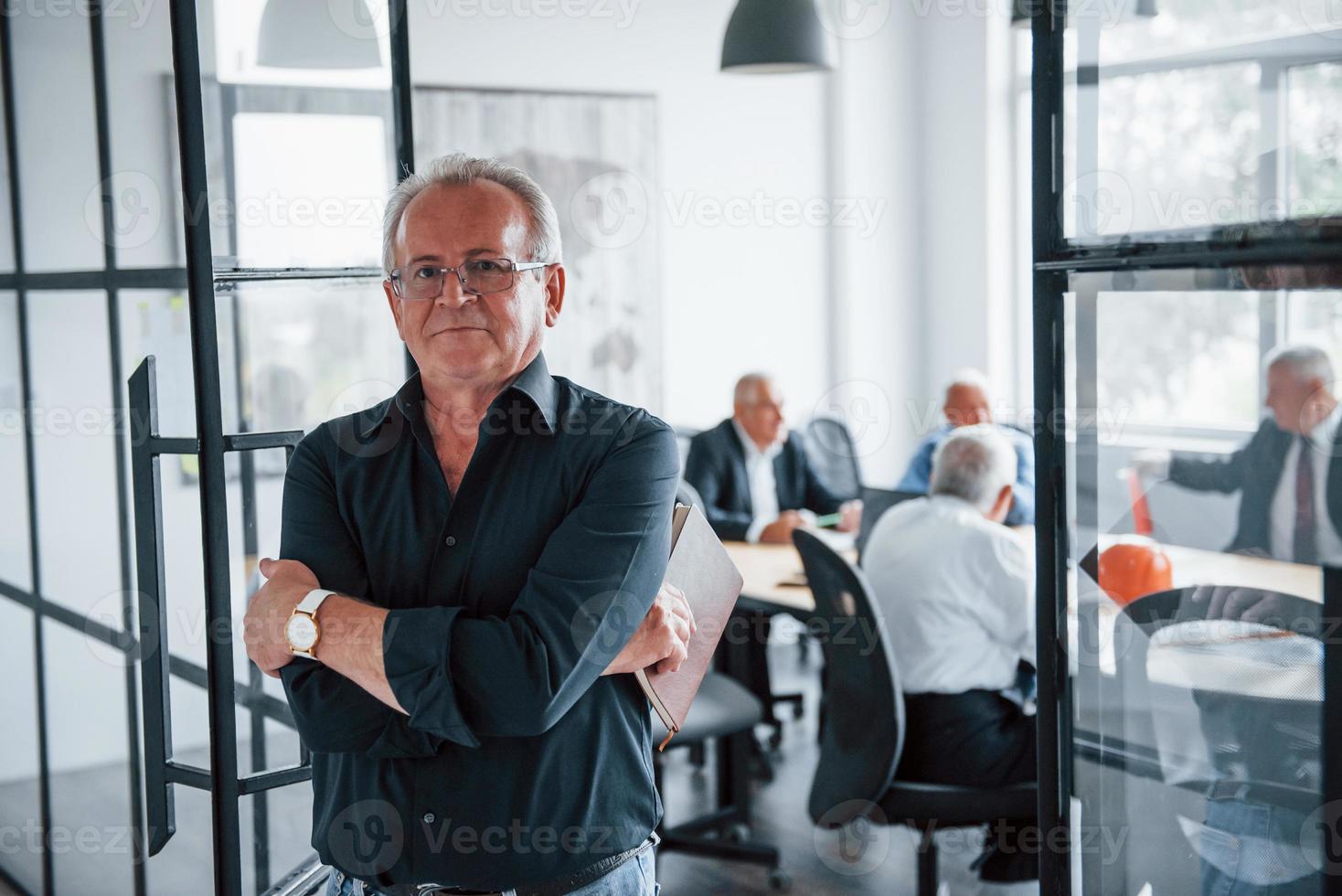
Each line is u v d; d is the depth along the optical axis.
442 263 1.38
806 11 3.85
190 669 1.87
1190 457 1.24
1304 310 1.13
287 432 1.80
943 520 2.70
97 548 2.40
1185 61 1.19
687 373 5.89
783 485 4.53
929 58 6.20
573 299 5.58
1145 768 1.32
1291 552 1.17
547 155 5.45
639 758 1.47
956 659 2.65
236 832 1.80
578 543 1.35
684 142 5.78
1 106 2.56
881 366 6.30
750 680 4.07
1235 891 1.25
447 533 1.42
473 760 1.39
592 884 1.42
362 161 1.95
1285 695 1.19
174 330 1.96
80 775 2.58
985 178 6.01
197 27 1.67
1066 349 1.34
